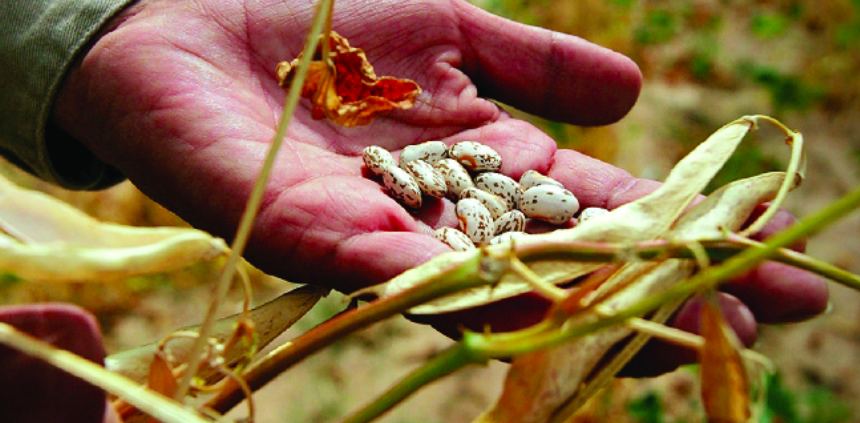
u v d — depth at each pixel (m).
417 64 0.38
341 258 0.31
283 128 0.23
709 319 0.20
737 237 0.25
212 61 0.35
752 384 0.22
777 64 0.70
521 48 0.39
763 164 0.58
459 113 0.38
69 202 0.51
